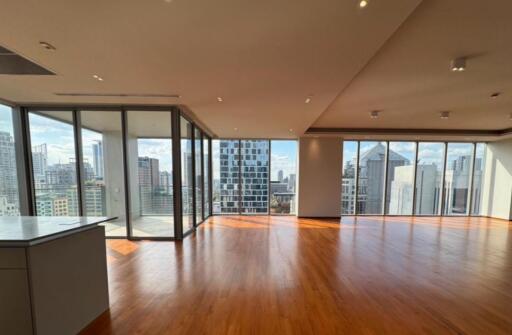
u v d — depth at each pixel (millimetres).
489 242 4840
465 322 2236
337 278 3129
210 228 5922
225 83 3121
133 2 1592
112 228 4895
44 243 1760
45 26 1871
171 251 4145
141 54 2355
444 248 4430
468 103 4277
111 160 4734
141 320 2219
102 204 4805
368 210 7930
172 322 2189
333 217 7461
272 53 2312
